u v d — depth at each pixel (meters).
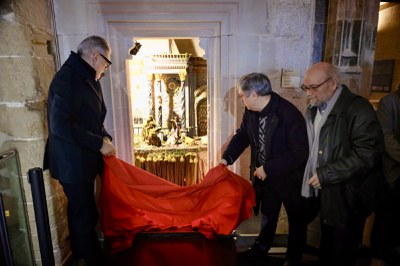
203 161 3.68
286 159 1.64
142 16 2.16
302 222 1.89
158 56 3.73
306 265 2.01
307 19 2.18
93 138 1.68
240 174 2.42
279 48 2.22
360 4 2.00
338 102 1.53
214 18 2.18
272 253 2.12
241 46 2.21
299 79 2.26
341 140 1.51
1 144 1.83
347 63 2.08
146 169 3.70
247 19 2.17
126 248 2.05
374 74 3.72
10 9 1.68
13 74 1.75
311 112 1.71
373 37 2.09
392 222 2.07
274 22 2.18
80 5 2.11
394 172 2.03
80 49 1.68
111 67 2.25
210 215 1.93
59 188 2.08
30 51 1.79
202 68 3.94
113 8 2.13
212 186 2.00
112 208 1.92
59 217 2.06
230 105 2.31
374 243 2.07
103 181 1.90
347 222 1.59
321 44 2.23
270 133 1.68
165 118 4.00
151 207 2.01
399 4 3.23
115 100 2.32
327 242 1.82
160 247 2.08
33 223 1.96
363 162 1.41
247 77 1.65
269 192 1.91
